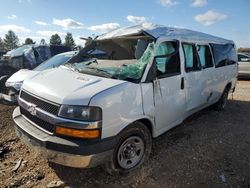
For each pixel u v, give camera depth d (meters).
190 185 3.43
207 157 4.15
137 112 3.45
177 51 4.26
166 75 4.00
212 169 3.80
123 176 3.56
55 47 9.70
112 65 4.01
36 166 3.82
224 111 6.82
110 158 3.27
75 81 3.42
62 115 3.02
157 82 3.77
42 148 3.09
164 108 3.98
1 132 5.02
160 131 4.07
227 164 3.96
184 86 4.43
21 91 3.82
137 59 3.94
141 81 3.54
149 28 4.18
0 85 6.66
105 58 4.71
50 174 3.62
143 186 3.38
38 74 4.09
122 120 3.25
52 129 3.13
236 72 7.17
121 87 3.27
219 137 4.99
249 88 11.10
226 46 6.57
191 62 4.76
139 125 3.56
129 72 3.62
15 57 9.08
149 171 3.68
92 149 2.96
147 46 3.90
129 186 3.38
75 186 3.35
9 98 5.98
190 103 4.77
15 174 3.66
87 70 3.89
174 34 4.37
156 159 4.01
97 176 3.56
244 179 3.59
